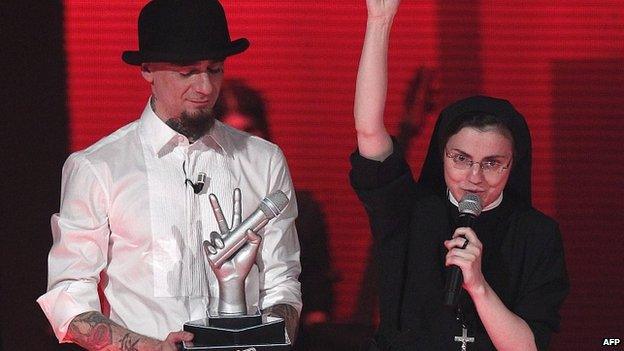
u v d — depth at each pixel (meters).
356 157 11.41
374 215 11.50
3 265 16.66
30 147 16.64
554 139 17.06
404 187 11.39
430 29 16.88
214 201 11.29
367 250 17.00
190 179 13.05
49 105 16.64
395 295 11.50
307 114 16.88
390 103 16.94
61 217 12.83
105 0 16.61
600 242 17.20
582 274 17.23
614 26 16.95
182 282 12.83
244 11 16.75
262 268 13.27
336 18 16.83
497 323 10.58
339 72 16.86
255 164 13.47
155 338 12.54
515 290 11.23
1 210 16.62
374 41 11.08
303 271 16.98
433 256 11.34
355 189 11.51
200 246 12.98
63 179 13.05
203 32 12.38
